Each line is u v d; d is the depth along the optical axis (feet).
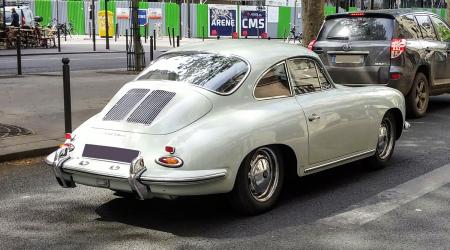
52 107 34.81
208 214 17.33
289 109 17.48
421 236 15.56
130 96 17.10
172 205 18.22
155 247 14.79
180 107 15.90
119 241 15.24
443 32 37.24
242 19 150.10
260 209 17.04
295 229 16.06
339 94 19.79
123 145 15.67
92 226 16.44
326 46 33.30
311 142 18.12
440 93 37.14
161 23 150.20
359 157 20.75
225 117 16.10
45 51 84.02
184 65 17.93
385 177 21.59
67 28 139.44
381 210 17.75
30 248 14.78
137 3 56.24
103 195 19.49
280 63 18.19
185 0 188.44
